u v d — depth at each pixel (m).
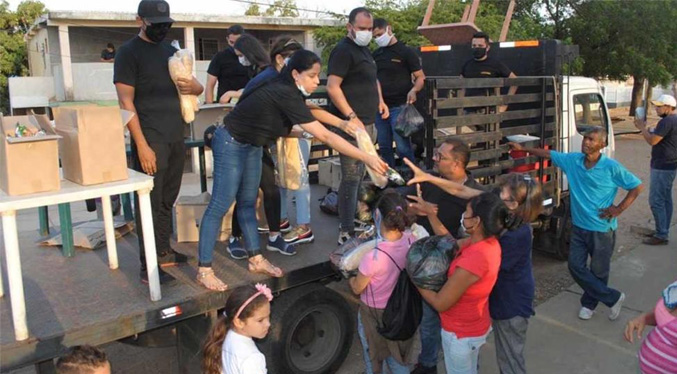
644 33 18.89
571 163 4.62
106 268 3.64
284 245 3.84
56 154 2.69
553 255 6.52
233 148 3.20
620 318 4.95
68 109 2.87
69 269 3.63
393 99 5.07
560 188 6.01
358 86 3.88
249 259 3.49
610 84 32.09
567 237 6.36
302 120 3.11
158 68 3.23
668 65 19.83
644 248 6.91
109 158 2.86
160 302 3.04
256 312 2.48
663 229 6.98
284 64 3.31
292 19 19.58
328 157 6.04
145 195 2.97
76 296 3.13
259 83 3.14
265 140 3.22
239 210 3.47
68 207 3.89
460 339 2.96
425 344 3.64
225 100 4.88
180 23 18.06
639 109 6.95
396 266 3.15
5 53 27.00
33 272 3.58
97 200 5.40
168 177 3.45
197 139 4.75
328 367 3.82
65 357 2.22
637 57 18.94
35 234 4.63
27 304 3.01
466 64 6.09
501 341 3.19
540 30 18.30
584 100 6.46
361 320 3.35
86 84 17.09
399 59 5.04
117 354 4.42
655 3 18.53
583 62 17.97
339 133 3.95
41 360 2.61
